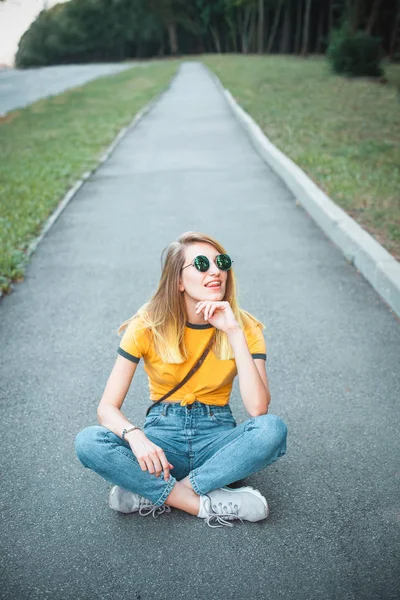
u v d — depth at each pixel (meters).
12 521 2.74
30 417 3.62
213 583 2.36
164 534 2.63
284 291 5.48
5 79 48.28
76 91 31.88
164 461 2.53
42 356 4.41
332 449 3.22
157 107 22.25
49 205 8.75
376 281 5.41
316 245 6.77
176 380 2.76
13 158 13.14
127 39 87.25
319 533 2.61
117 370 2.74
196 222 7.80
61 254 6.73
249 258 6.39
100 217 8.23
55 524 2.72
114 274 6.03
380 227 6.67
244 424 2.65
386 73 29.72
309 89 23.89
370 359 4.23
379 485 2.92
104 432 2.60
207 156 12.41
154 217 8.11
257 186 9.73
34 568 2.46
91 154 13.05
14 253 6.47
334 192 8.27
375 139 13.08
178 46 85.31
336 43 28.14
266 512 2.65
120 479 2.59
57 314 5.14
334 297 5.31
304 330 4.70
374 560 2.45
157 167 11.54
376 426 3.43
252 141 14.01
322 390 3.85
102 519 2.74
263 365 2.79
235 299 2.78
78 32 88.31
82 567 2.46
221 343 2.70
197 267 2.58
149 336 2.73
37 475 3.07
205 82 32.78
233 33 71.00
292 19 63.16
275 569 2.42
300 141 12.70
